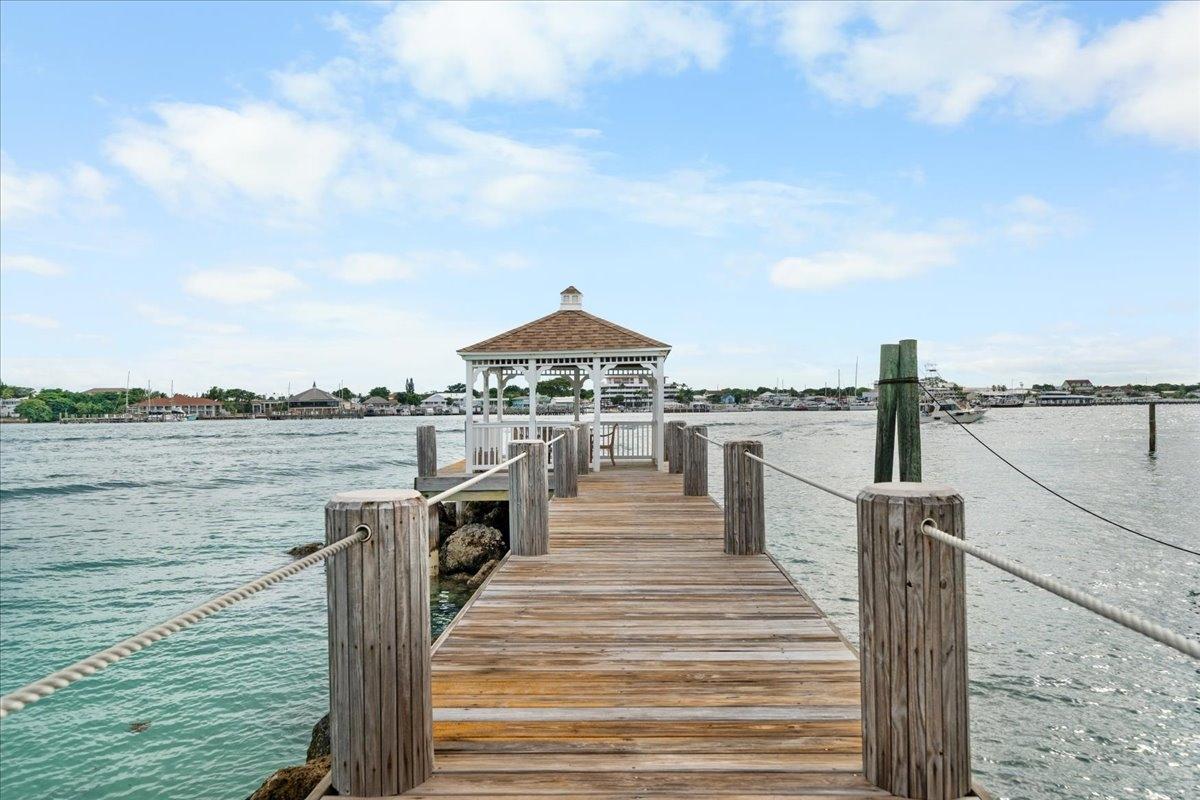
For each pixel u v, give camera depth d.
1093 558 15.51
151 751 8.05
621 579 6.42
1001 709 8.45
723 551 7.60
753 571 6.70
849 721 3.49
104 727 8.59
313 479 41.53
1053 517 20.84
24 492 35.69
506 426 15.97
